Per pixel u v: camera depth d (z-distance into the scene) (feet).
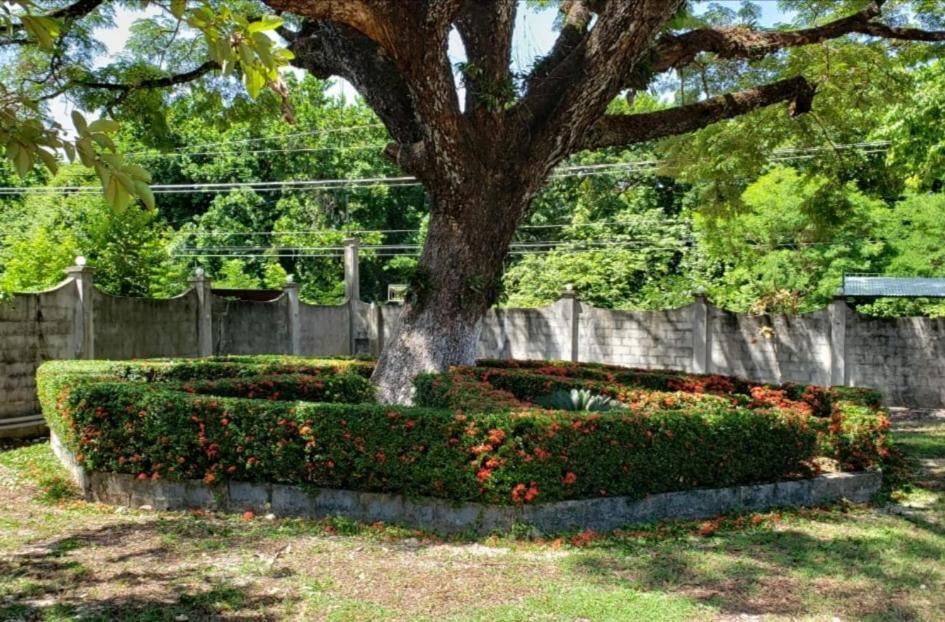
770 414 22.47
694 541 18.54
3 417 35.53
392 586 14.79
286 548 17.33
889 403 50.14
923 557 17.33
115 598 14.12
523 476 18.25
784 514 21.35
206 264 94.48
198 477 21.24
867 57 35.68
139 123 37.52
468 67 26.25
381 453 19.30
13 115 7.41
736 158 41.29
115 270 58.90
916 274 61.21
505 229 29.40
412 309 29.81
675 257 88.33
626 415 19.90
